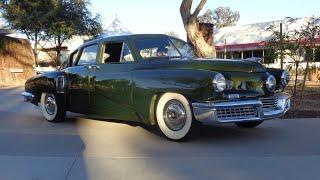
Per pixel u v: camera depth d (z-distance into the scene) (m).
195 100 6.72
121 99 7.71
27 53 27.27
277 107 7.32
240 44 38.66
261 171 5.46
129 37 7.88
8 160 5.98
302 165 5.70
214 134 7.69
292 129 8.12
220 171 5.47
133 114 7.58
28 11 29.42
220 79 6.59
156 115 7.29
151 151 6.50
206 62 7.07
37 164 5.79
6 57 25.33
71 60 9.11
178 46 8.09
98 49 8.30
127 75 7.59
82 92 8.50
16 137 7.56
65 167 5.66
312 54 11.15
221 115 6.61
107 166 5.70
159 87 7.09
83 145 6.91
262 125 8.52
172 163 5.82
